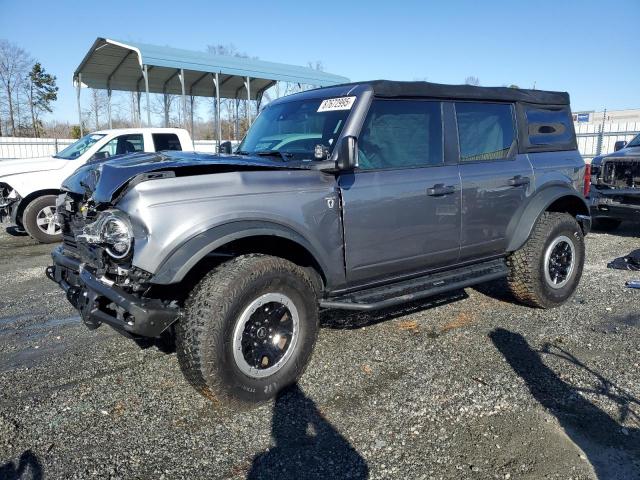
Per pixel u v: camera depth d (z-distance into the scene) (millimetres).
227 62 14180
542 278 5098
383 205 3990
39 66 45469
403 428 3166
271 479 2719
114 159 3998
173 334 3830
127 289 3244
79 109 15766
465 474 2742
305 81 15875
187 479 2725
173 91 17156
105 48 12953
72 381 3834
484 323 4902
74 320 5203
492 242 4809
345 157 3621
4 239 10094
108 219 3148
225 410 3393
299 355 3582
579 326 4812
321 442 3035
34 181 9500
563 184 5309
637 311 5215
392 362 4074
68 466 2832
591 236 9422
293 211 3527
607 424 3189
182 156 3836
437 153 4410
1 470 2807
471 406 3400
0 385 3789
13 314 5414
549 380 3744
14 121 45500
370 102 4000
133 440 3072
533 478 2707
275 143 4371
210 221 3193
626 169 8602
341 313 5082
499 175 4770
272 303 3434
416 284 4352
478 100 4758
